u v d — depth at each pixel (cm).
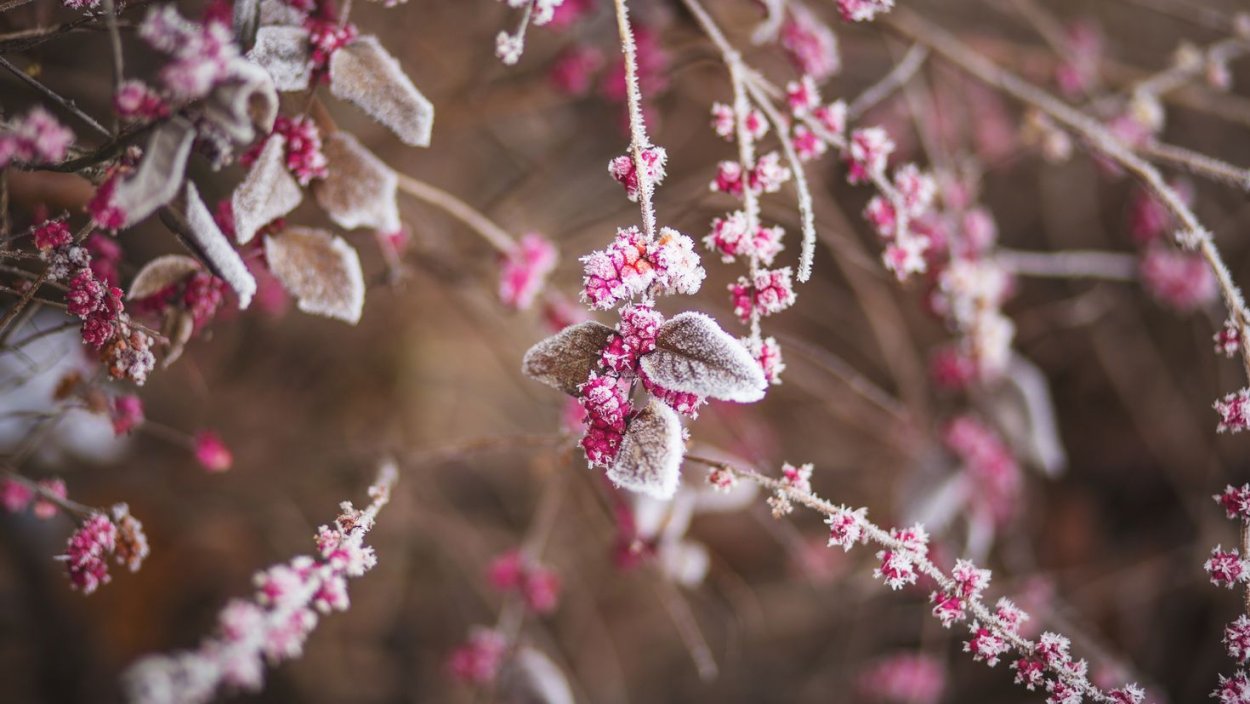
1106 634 90
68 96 69
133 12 59
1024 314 98
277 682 86
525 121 94
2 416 58
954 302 68
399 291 68
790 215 67
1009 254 83
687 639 67
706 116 94
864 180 58
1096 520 96
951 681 90
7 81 67
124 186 48
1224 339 55
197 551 84
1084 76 84
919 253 58
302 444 89
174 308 54
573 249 83
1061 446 98
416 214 74
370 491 52
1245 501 53
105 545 53
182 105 48
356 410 94
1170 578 89
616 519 67
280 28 52
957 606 52
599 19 72
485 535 92
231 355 90
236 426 87
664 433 48
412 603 92
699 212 68
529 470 97
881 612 92
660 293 50
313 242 54
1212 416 93
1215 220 95
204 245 49
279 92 53
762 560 95
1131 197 96
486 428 98
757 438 86
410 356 96
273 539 87
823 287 98
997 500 78
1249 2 98
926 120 90
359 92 52
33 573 79
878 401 70
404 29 86
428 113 52
